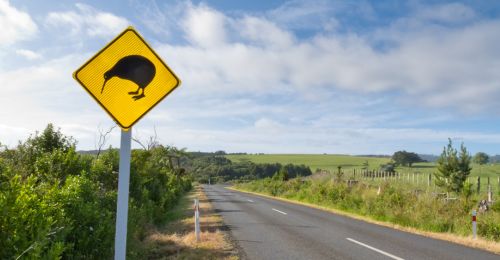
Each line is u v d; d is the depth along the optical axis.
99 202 8.74
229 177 136.75
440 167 28.59
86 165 11.63
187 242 11.34
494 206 17.00
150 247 10.02
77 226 6.71
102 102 4.54
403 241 12.37
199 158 157.88
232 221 17.27
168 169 42.84
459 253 10.50
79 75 4.50
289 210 23.38
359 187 28.80
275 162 152.38
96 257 6.84
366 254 10.16
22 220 4.92
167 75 4.70
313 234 13.59
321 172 46.06
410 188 26.61
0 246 4.69
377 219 19.14
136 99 4.61
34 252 4.60
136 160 18.53
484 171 75.38
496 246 11.62
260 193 53.09
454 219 16.52
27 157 10.92
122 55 4.61
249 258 9.50
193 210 23.03
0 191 5.28
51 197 6.50
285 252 10.34
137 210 11.36
